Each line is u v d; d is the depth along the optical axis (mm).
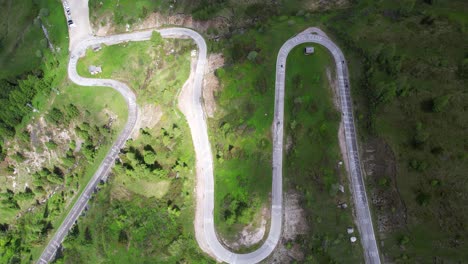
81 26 134375
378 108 96000
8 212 118625
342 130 99875
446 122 88000
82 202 114188
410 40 104188
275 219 95000
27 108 123125
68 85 125812
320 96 104375
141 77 122688
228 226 97062
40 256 110250
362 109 100438
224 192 101312
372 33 109188
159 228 103438
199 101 113125
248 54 111375
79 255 106125
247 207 95812
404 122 92062
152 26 129750
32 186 120188
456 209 81000
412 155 88000
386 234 87438
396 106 94125
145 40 126688
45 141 122438
